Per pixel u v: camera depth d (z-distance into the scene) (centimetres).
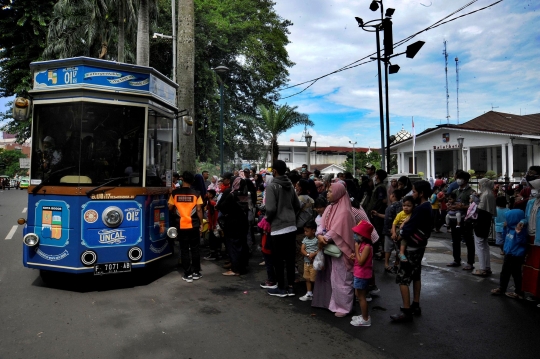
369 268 487
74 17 1962
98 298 577
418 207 517
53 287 629
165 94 720
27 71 2423
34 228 606
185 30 1094
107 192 599
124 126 621
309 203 663
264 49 3294
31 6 2391
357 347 427
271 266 637
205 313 521
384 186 861
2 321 482
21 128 2764
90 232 589
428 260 858
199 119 2875
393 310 550
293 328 478
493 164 2986
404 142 2998
